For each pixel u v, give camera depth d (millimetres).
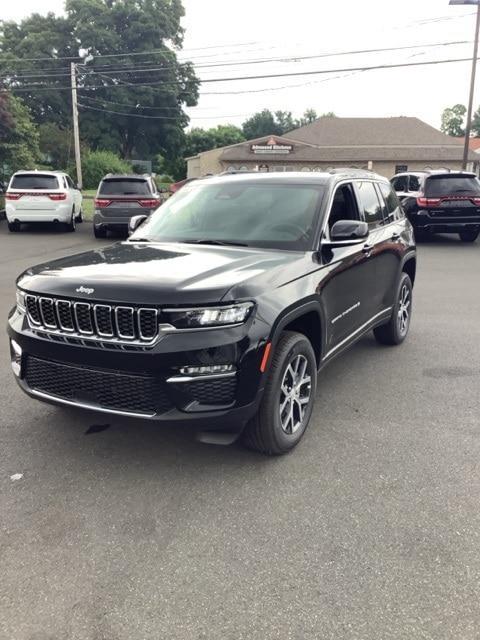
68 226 18125
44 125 51375
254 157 44375
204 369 3227
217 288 3268
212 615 2484
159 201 15789
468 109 24156
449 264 12047
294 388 3883
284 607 2527
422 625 2430
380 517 3182
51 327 3514
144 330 3242
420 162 43281
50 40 58594
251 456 3861
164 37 60625
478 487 3484
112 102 58938
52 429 4238
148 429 4234
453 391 5027
